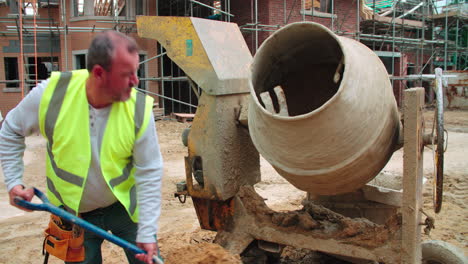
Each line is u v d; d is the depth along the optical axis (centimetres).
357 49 280
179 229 487
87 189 214
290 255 386
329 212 326
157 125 1395
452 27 2233
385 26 1823
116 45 184
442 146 257
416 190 257
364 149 254
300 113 359
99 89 197
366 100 254
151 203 212
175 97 1902
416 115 253
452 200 592
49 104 202
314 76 344
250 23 1463
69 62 1522
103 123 207
